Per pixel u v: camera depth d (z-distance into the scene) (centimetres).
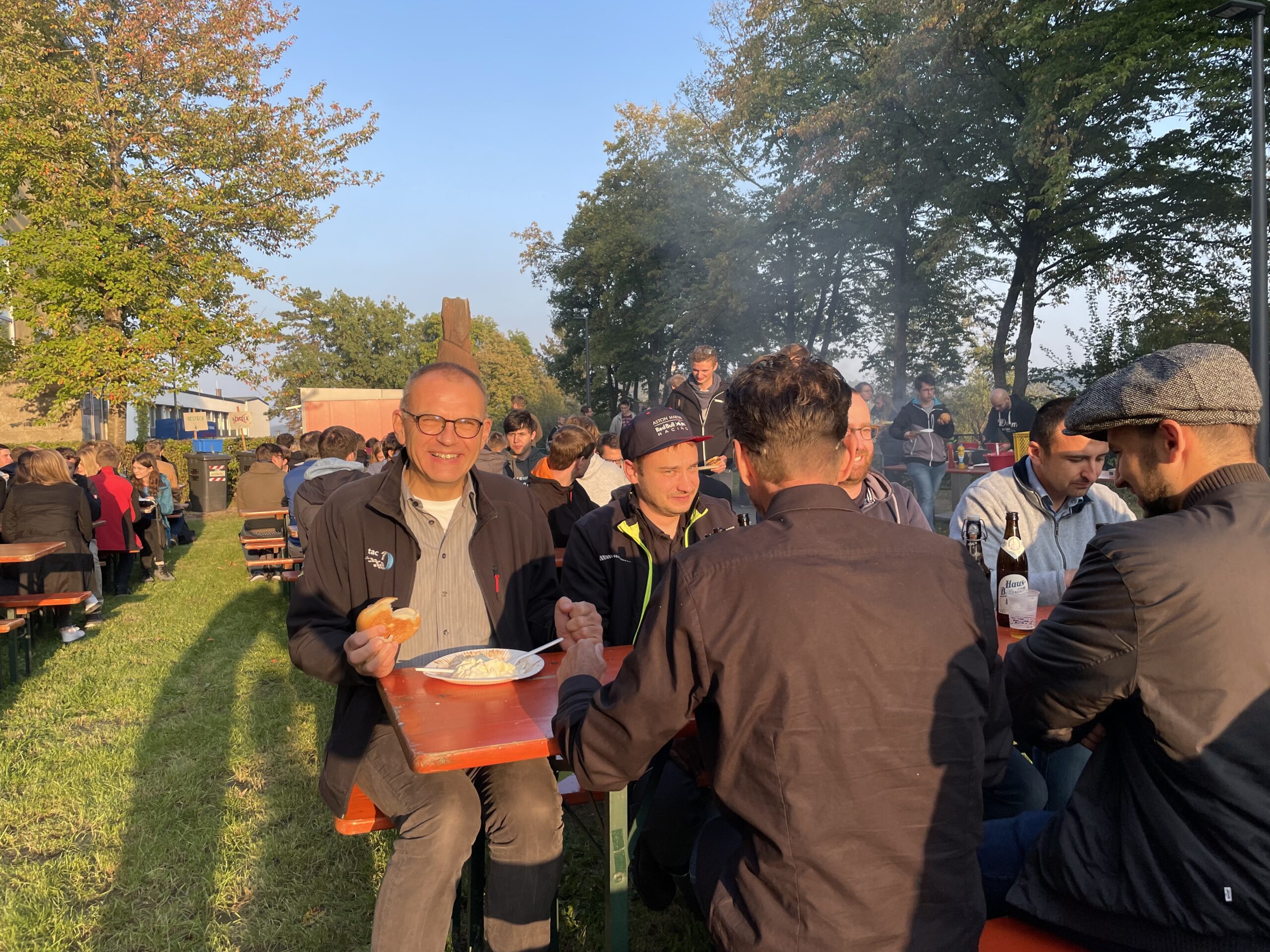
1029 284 2055
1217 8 1097
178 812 355
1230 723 137
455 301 1218
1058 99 1625
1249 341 1784
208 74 1981
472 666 203
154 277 1955
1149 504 163
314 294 5259
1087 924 156
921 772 134
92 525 714
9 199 1970
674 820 248
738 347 2677
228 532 1491
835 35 2073
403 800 204
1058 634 156
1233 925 138
